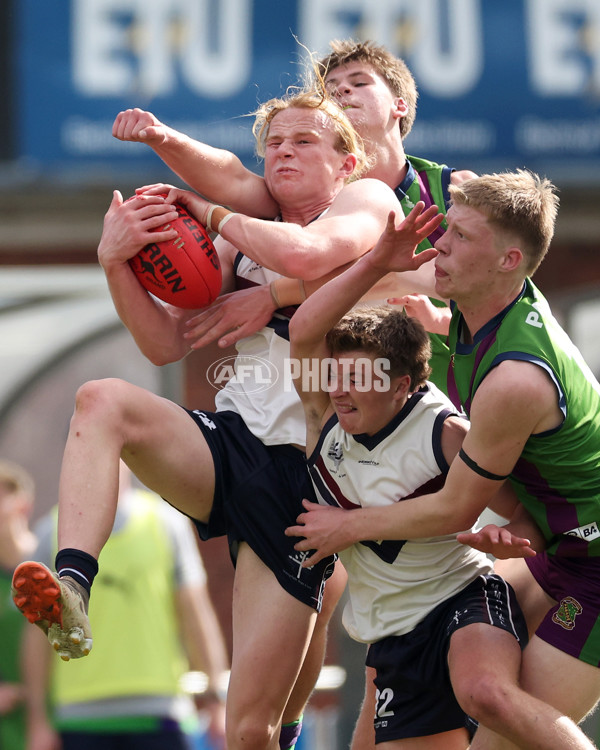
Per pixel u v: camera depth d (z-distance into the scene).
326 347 12.20
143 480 12.52
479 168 33.75
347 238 12.23
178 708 19.12
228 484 12.70
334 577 13.87
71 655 10.94
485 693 11.40
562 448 11.77
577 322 33.94
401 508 11.88
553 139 33.81
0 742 18.91
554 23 33.94
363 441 12.22
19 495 21.09
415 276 13.88
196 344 12.85
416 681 12.44
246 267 13.40
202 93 33.53
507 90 33.81
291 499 12.74
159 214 12.38
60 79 33.41
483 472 11.48
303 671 13.86
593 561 12.25
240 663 12.45
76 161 33.31
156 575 19.42
